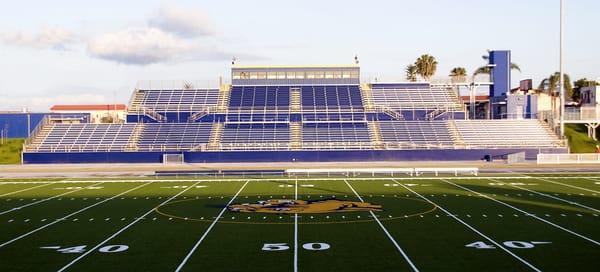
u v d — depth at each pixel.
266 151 62.88
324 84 77.88
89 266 16.69
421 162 60.69
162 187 37.97
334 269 16.14
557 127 67.94
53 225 23.50
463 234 20.89
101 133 67.56
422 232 21.34
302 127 68.19
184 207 28.31
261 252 18.25
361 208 27.41
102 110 111.00
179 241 20.06
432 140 65.50
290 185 38.25
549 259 17.05
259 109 72.62
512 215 25.09
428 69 100.25
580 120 68.62
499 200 30.00
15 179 44.78
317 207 27.84
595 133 70.38
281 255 17.81
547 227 22.16
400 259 17.23
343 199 30.77
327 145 64.38
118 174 49.12
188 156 62.88
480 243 19.33
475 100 88.44
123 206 28.88
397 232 21.36
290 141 65.19
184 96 75.62
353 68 79.12
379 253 18.00
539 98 78.50
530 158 62.56
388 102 74.44
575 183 38.44
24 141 69.75
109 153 63.25
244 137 66.12
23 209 28.11
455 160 62.41
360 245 19.16
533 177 42.91
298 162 61.91
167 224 23.52
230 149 63.44
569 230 21.50
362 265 16.55
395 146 64.31
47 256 17.97
